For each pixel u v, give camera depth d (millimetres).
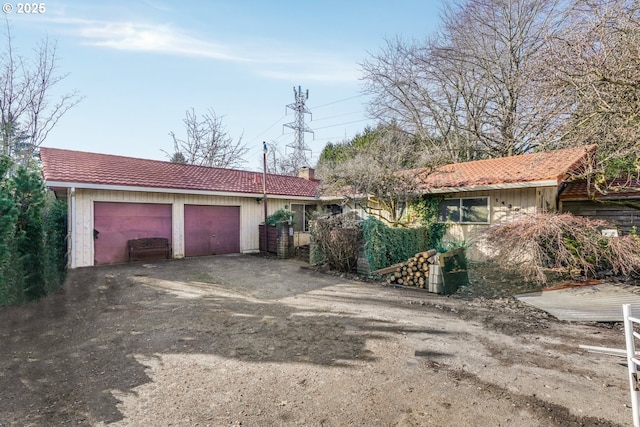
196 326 5082
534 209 10188
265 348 4227
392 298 6844
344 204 15766
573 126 7531
